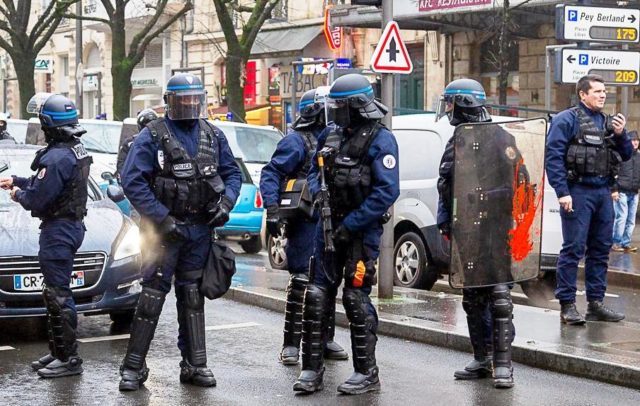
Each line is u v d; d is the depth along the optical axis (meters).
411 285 16.08
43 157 10.12
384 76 14.20
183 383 10.11
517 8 28.58
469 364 10.32
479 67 36.22
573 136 12.22
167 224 9.59
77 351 10.63
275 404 9.30
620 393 9.62
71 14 38.03
